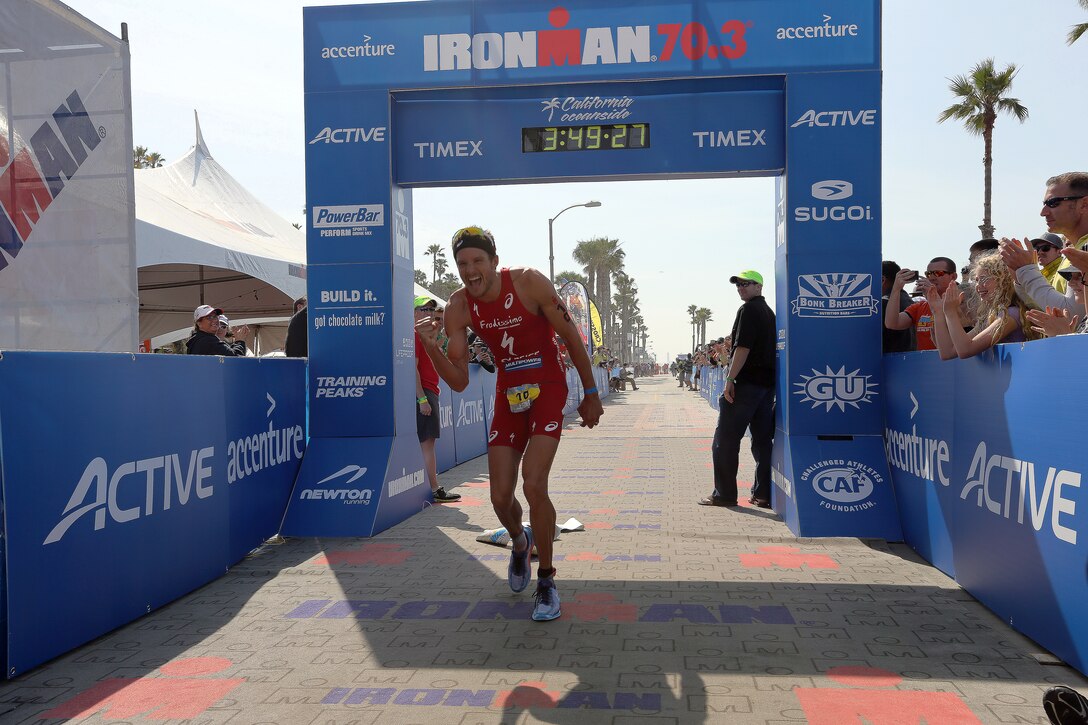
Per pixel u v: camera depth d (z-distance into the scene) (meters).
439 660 2.96
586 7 5.43
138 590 3.52
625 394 33.97
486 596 3.80
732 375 5.99
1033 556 2.99
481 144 5.57
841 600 3.64
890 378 5.02
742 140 5.39
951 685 2.65
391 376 5.61
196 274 14.10
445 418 9.05
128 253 5.10
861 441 5.20
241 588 4.02
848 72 5.24
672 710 2.49
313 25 5.62
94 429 3.25
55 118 4.68
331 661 2.97
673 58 5.37
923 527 4.41
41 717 2.52
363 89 5.60
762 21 5.30
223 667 2.93
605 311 76.31
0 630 2.80
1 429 2.79
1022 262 3.30
